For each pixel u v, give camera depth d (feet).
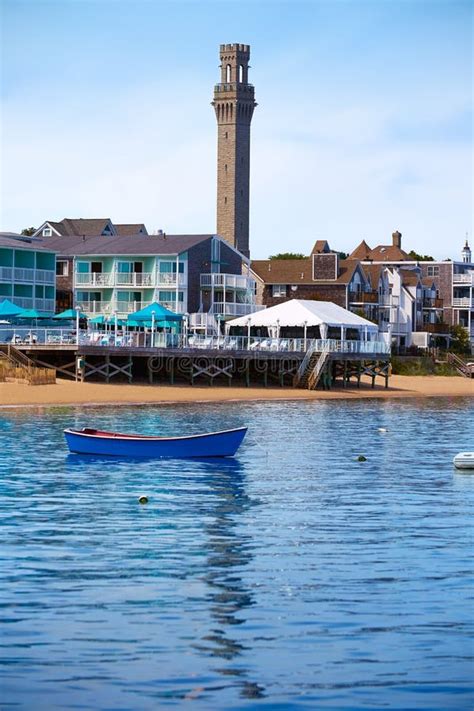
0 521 122.93
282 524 122.93
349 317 388.37
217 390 332.80
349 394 365.61
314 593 91.40
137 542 111.96
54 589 92.02
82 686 69.00
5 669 71.92
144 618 83.76
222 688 69.00
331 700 67.26
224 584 94.32
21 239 417.69
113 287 427.33
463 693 68.49
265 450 199.41
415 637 79.36
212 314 418.31
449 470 174.29
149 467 172.45
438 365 495.00
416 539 114.42
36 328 335.88
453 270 601.62
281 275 522.06
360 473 169.07
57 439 205.67
